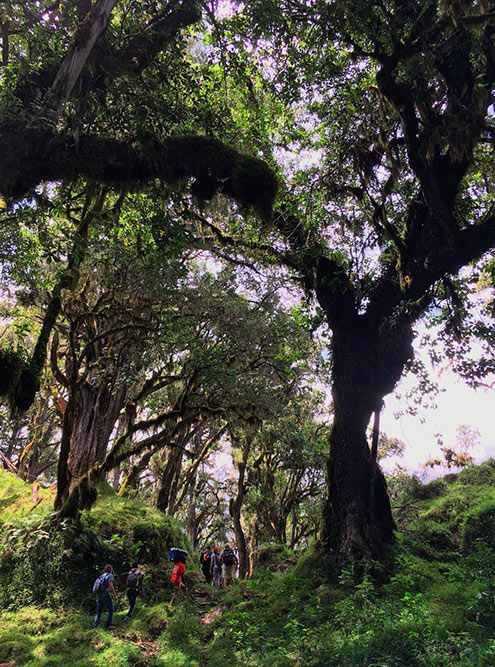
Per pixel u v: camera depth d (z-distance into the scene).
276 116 14.54
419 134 12.24
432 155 11.43
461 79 11.59
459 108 11.38
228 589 15.62
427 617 8.40
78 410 20.81
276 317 19.55
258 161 9.03
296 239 15.20
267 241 15.64
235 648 9.26
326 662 7.39
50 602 13.07
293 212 14.25
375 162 13.74
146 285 15.38
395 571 11.49
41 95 8.24
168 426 16.94
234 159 8.85
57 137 7.48
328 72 12.92
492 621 7.95
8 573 13.91
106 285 16.09
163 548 17.31
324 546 12.72
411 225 13.85
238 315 18.11
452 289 15.20
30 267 11.37
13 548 14.38
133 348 18.12
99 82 8.91
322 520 13.17
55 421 30.48
